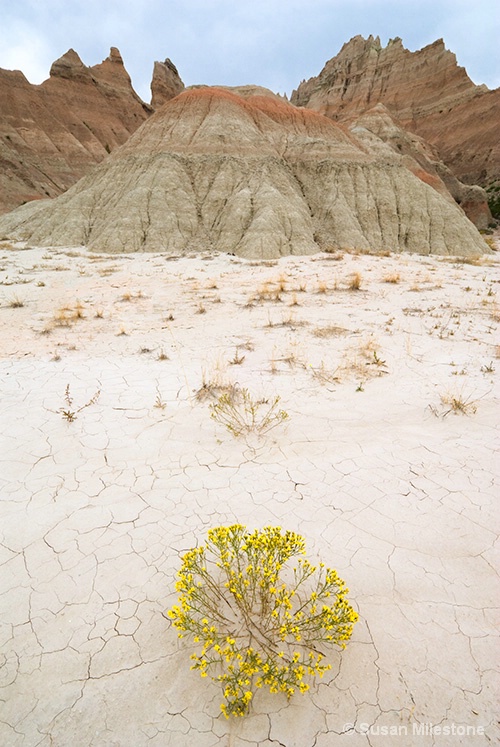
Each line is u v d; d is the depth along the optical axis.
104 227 21.67
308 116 31.02
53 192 49.59
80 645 2.29
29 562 2.81
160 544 2.95
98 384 5.59
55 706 2.01
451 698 2.01
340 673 2.11
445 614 2.42
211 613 2.41
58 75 63.31
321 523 3.13
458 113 73.31
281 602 2.22
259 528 3.07
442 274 15.42
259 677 2.08
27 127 53.88
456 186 53.19
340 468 3.80
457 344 7.20
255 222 19.91
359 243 21.86
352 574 2.68
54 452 4.04
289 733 1.88
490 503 3.32
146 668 2.17
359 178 25.22
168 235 20.75
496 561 2.78
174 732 1.90
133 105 72.81
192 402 5.07
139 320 9.01
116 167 25.73
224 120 26.42
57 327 8.38
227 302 10.70
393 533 3.03
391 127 50.81
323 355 6.72
